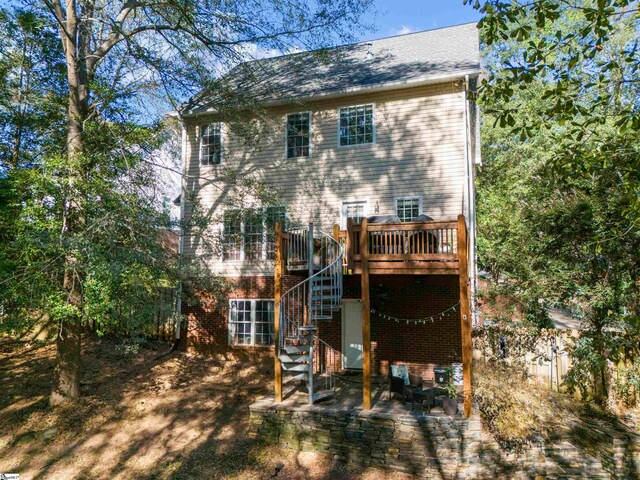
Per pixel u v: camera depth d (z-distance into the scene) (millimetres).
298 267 12031
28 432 10570
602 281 12422
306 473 9633
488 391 11344
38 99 15031
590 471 9352
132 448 10352
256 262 15953
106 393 12555
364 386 10555
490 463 9383
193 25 12562
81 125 12180
